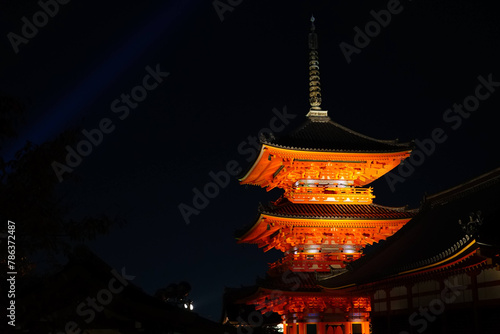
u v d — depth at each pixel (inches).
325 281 1646.2
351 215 1771.7
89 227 489.4
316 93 2138.3
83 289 677.9
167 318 773.9
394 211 1843.0
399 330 1290.6
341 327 1737.2
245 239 2134.6
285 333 1812.3
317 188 1882.4
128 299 727.7
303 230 1786.4
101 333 718.5
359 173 1936.5
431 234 1288.1
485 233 847.1
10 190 455.8
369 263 1514.5
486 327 949.8
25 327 527.5
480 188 1258.6
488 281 944.3
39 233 462.0
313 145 1892.2
